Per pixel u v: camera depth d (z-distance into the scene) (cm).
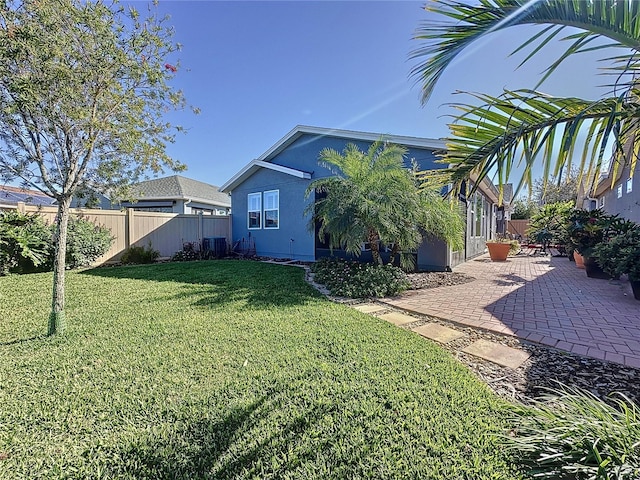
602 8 150
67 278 772
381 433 208
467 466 178
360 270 725
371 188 690
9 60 336
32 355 336
